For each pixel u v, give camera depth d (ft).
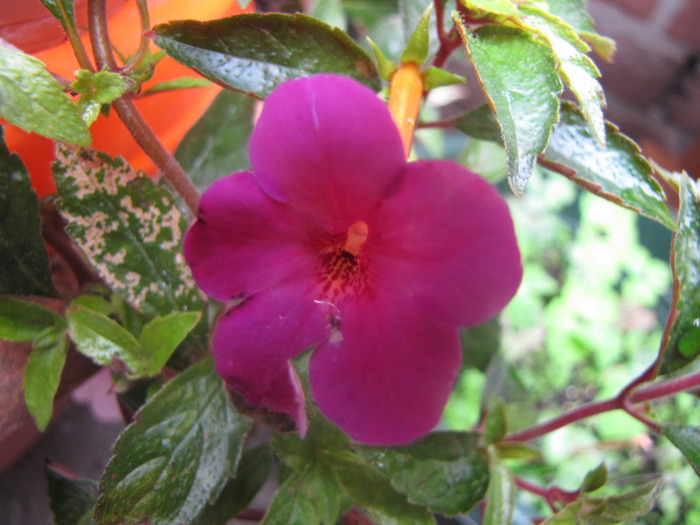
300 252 0.30
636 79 1.20
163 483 0.36
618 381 1.00
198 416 0.37
